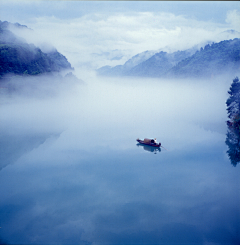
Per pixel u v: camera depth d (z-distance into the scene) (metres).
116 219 55.28
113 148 108.62
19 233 50.94
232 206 59.44
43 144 117.31
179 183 72.00
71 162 91.19
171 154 98.25
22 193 67.25
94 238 49.06
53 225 53.47
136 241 48.00
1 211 58.81
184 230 51.25
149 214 56.81
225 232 50.44
